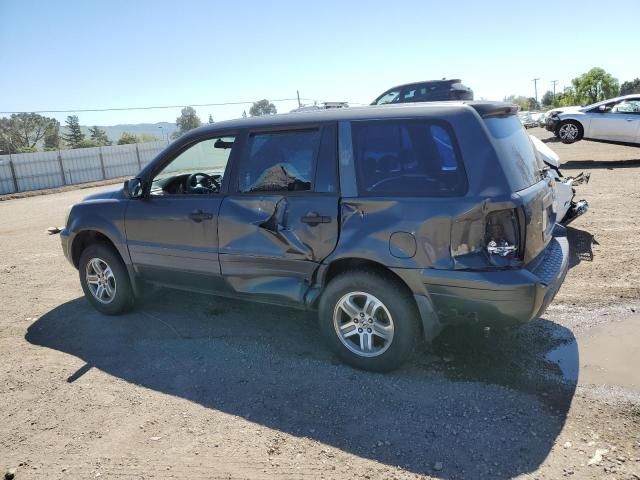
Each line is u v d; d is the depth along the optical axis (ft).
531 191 11.27
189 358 13.91
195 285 15.07
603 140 51.93
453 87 47.06
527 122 148.25
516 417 10.37
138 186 15.55
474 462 9.15
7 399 12.32
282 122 13.21
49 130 358.64
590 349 12.99
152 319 16.74
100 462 9.79
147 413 11.37
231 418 10.99
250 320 16.25
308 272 12.68
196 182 16.03
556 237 13.64
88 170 112.78
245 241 13.46
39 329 16.70
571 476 8.66
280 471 9.23
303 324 15.71
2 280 23.18
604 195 32.50
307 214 12.35
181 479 9.20
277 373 12.78
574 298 16.21
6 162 99.71
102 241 17.16
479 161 10.65
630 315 14.74
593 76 218.38
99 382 12.91
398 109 11.81
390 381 11.99
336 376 12.39
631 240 21.80
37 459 9.99
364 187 11.77
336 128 12.33
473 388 11.50
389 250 11.29
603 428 9.87
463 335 13.93
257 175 13.46
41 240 33.73
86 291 17.48
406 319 11.56
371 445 9.80
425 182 11.10
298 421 10.73
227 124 14.37
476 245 10.53
